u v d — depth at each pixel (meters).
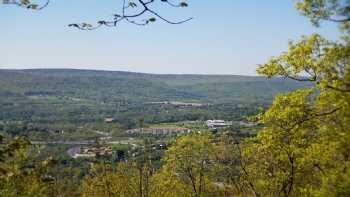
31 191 17.48
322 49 13.80
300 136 18.30
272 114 17.33
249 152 21.80
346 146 16.28
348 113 14.52
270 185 21.67
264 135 18.44
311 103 16.16
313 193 17.23
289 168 20.62
